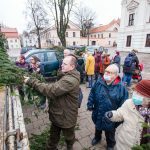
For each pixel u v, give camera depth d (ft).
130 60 23.71
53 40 179.83
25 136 4.47
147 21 86.38
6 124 4.94
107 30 212.43
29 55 25.90
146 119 5.43
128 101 6.15
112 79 9.25
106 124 9.52
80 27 202.28
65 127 8.25
